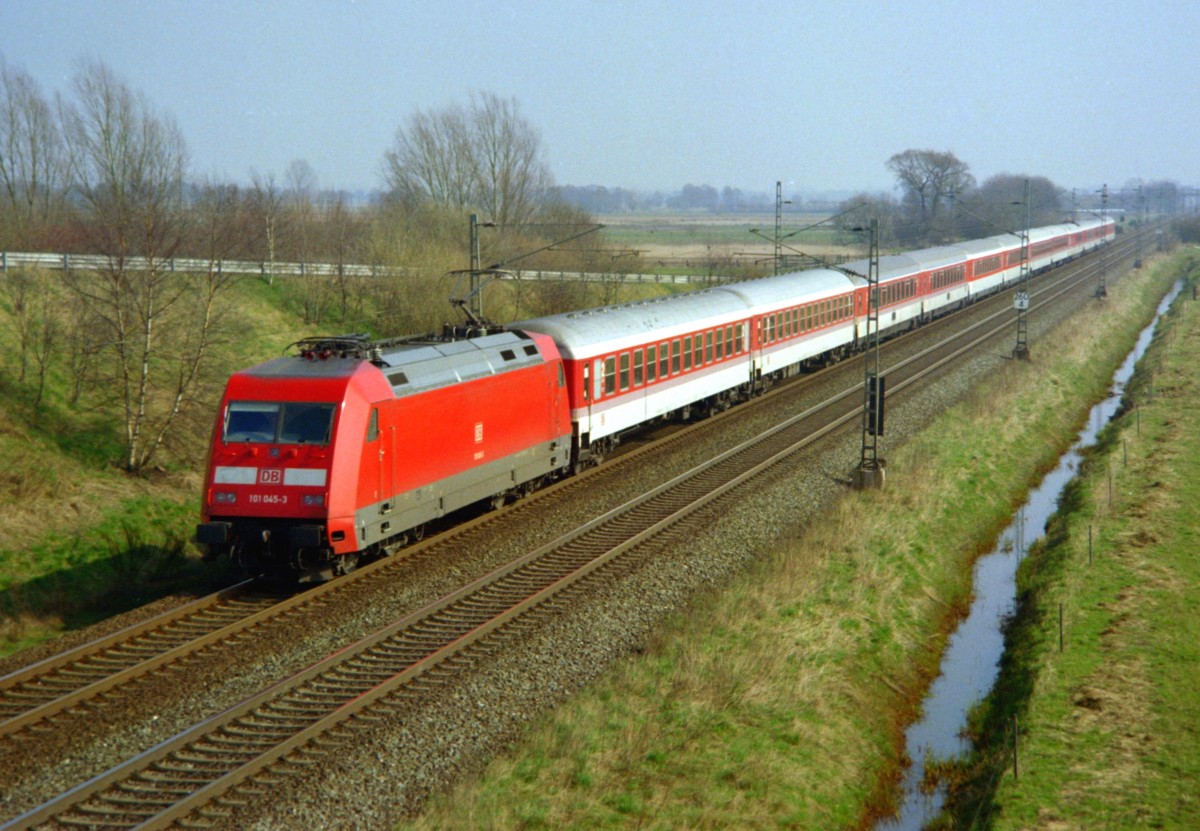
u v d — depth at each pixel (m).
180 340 30.05
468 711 14.20
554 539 21.97
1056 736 15.33
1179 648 18.23
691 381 33.94
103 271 27.88
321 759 12.62
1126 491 28.55
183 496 26.17
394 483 19.38
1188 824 12.85
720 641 17.28
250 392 18.56
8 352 28.83
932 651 19.66
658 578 19.94
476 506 24.44
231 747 12.92
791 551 21.38
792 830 12.73
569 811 12.09
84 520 23.19
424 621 17.30
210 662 15.52
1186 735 15.12
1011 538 27.09
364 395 18.56
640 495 25.70
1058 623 19.50
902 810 14.44
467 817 11.57
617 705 14.73
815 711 15.67
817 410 37.34
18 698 14.23
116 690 14.55
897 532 24.25
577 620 17.59
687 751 13.76
